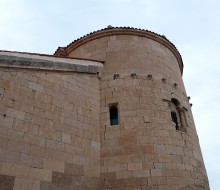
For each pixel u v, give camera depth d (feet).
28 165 25.04
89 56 43.83
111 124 34.88
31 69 30.83
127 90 36.83
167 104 37.09
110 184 29.14
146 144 31.42
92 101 36.04
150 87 37.70
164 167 29.89
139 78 38.37
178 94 40.68
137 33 44.86
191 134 36.86
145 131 32.65
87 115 34.09
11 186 22.99
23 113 27.37
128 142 31.78
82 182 28.35
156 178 28.81
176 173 29.89
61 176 27.02
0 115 25.35
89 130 32.91
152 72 39.96
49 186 25.55
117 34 44.91
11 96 27.25
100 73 39.63
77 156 29.66
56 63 34.12
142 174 29.09
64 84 33.94
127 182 28.81
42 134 27.91
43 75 32.01
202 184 31.58
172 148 32.09
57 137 29.12
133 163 30.04
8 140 24.75
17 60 29.66
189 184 29.81
